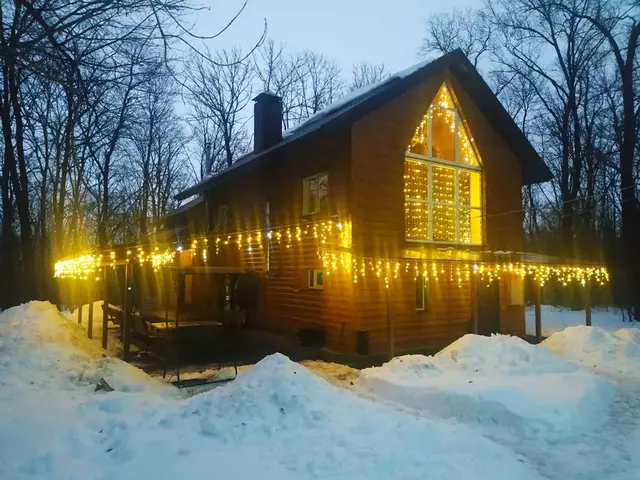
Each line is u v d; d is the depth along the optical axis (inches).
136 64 233.0
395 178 541.6
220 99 1477.6
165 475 186.1
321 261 548.4
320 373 426.6
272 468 197.6
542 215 1407.5
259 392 263.0
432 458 216.1
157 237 995.3
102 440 222.4
